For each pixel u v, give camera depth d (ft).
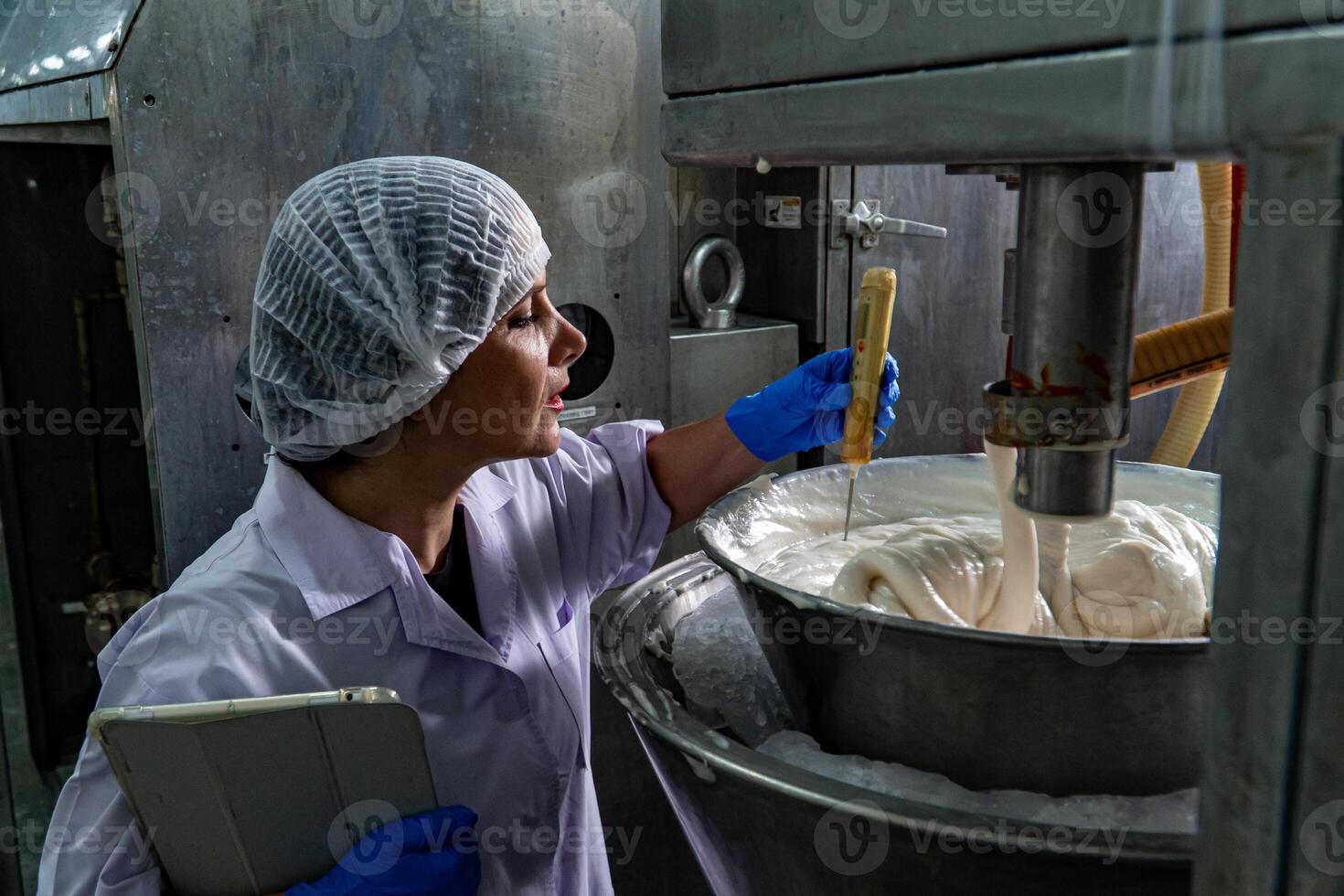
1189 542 3.29
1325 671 1.22
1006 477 2.83
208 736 2.34
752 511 3.54
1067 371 1.83
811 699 2.80
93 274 5.81
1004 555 2.95
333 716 2.36
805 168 6.48
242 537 3.09
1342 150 1.11
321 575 2.94
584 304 5.29
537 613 3.43
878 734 2.61
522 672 3.23
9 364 5.67
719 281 7.18
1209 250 3.92
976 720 2.38
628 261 5.38
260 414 3.06
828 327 6.72
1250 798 1.33
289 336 2.98
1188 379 2.24
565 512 3.70
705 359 6.29
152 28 4.07
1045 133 1.35
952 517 3.78
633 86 5.20
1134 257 1.80
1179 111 1.21
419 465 3.09
